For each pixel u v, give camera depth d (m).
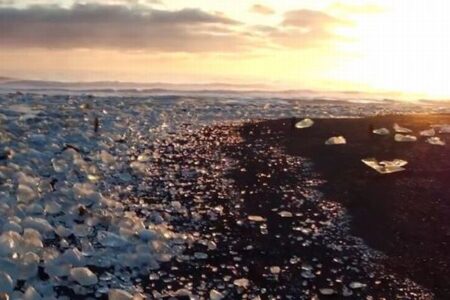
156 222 16.02
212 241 15.16
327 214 17.05
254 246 15.06
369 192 18.50
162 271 13.55
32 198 16.08
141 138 24.31
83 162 19.75
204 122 29.41
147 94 52.16
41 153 19.94
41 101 32.44
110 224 15.33
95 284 12.63
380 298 13.05
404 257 14.74
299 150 23.20
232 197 18.16
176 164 21.09
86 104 30.72
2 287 11.82
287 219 16.70
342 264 14.36
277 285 13.34
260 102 46.50
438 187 18.73
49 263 12.96
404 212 17.05
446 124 28.09
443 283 13.67
